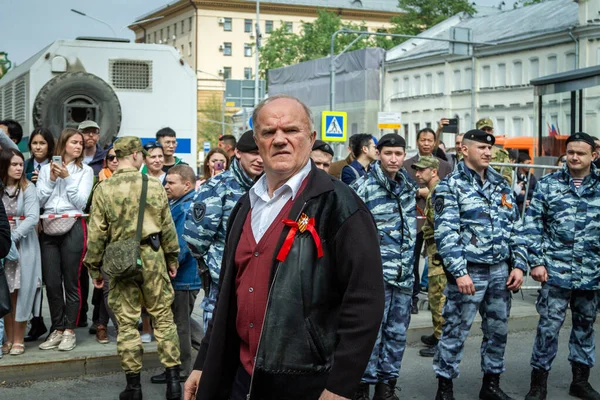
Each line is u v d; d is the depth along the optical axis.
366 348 3.30
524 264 6.26
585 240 6.46
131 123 13.45
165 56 13.52
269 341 3.39
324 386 3.40
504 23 55.06
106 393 6.70
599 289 6.46
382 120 26.84
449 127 11.15
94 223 6.29
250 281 3.50
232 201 5.74
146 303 6.40
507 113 52.16
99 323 7.78
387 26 108.00
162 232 6.44
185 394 3.76
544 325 6.57
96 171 9.29
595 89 18.42
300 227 3.40
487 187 6.24
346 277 3.38
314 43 80.69
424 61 58.41
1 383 6.88
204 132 83.25
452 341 6.30
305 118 3.51
